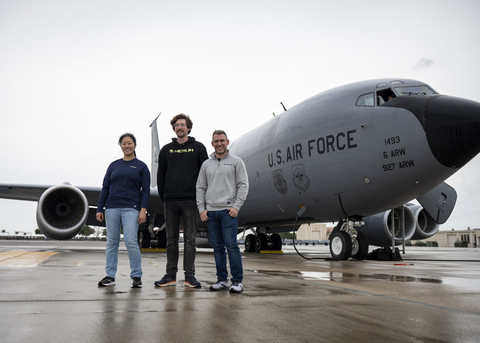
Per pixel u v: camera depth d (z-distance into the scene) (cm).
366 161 892
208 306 301
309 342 209
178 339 210
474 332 232
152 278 495
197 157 455
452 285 452
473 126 757
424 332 231
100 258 846
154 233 1719
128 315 265
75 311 274
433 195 1207
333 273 593
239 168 430
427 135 798
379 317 269
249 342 207
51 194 1141
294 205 1130
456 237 7638
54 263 682
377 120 882
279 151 1134
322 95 1074
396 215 1307
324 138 981
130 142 460
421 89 919
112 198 441
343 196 965
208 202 426
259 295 358
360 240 1004
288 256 1317
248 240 1792
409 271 665
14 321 242
